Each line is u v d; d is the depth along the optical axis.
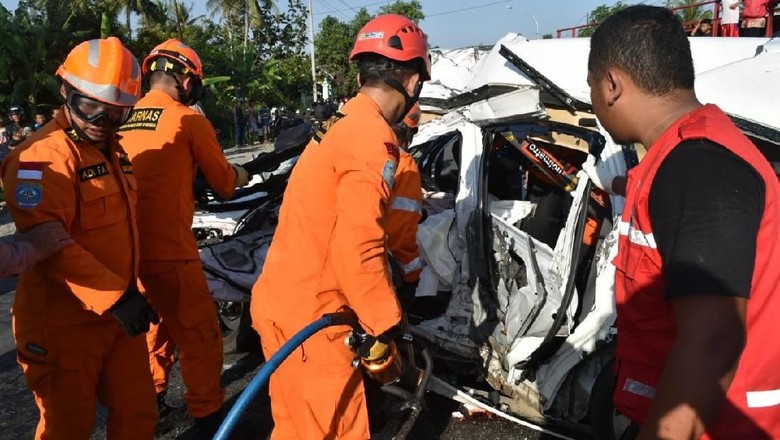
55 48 17.83
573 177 3.43
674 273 1.11
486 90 3.84
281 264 2.07
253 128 22.92
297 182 2.07
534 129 3.56
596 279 2.89
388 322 1.85
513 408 3.15
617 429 2.68
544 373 2.97
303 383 2.03
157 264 2.87
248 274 3.51
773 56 3.24
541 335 2.95
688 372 1.07
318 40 31.98
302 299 2.03
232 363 3.99
